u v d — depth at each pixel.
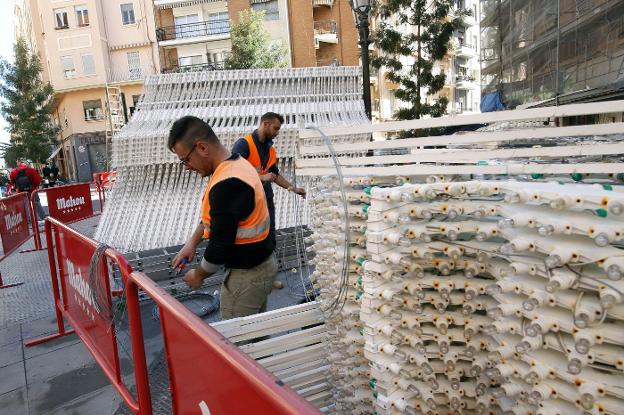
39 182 11.05
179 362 1.73
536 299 1.33
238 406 1.23
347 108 7.70
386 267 1.70
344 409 2.34
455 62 43.81
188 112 7.16
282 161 6.75
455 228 1.60
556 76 13.48
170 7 33.72
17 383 3.40
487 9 21.42
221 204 2.32
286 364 2.45
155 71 34.84
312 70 8.05
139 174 6.48
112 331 2.65
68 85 34.84
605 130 1.49
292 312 2.50
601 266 1.20
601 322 1.21
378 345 1.77
